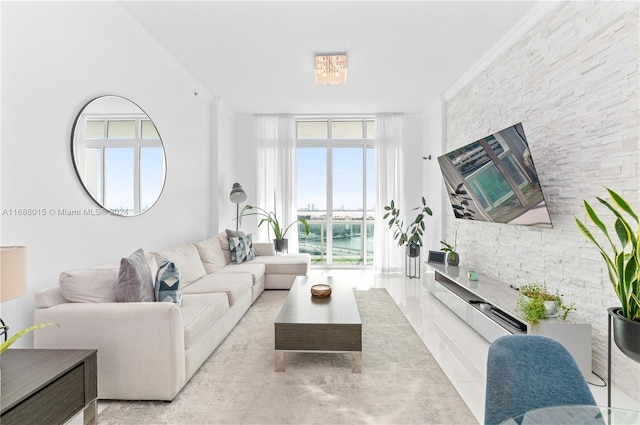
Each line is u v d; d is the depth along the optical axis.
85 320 1.84
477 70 3.76
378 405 1.84
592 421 0.87
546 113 2.61
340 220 5.97
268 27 2.96
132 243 2.94
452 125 4.56
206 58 3.58
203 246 3.87
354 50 3.41
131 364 1.84
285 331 2.21
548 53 2.58
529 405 0.95
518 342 1.03
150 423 1.68
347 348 2.19
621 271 1.53
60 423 1.36
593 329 2.15
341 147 5.93
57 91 2.13
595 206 2.12
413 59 3.62
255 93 4.70
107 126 2.58
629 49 1.88
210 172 4.82
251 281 3.59
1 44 1.78
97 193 2.47
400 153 5.71
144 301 2.11
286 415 1.75
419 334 2.88
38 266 2.00
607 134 2.03
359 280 5.07
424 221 5.68
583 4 2.21
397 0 2.59
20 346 1.89
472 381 2.10
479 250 3.79
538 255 2.71
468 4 2.63
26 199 1.92
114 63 2.68
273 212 5.76
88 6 2.38
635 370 1.88
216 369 2.25
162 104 3.45
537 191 2.38
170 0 2.56
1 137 1.78
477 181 3.10
